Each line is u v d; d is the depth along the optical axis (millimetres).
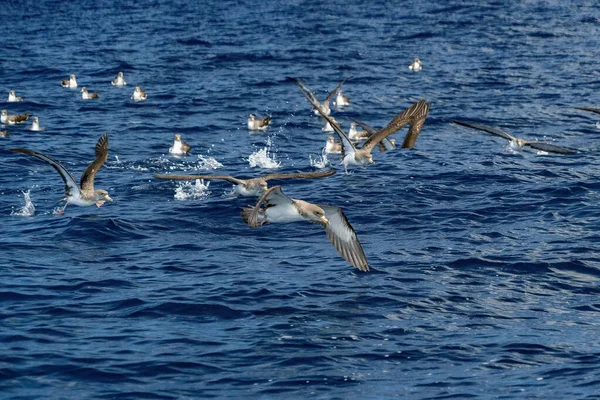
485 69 55469
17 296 18922
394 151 34938
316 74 54125
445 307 18844
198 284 19875
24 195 27719
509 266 21328
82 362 15812
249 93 48219
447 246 22938
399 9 84625
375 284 20031
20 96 46250
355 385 15227
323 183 29562
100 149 23391
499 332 17547
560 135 38125
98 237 23281
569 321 18141
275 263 21500
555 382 15297
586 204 26734
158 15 83812
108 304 18656
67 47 64750
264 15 82438
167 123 40750
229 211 25781
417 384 15266
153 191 28203
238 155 34562
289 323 17781
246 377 15445
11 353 16094
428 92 48594
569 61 57750
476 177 30188
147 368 15672
